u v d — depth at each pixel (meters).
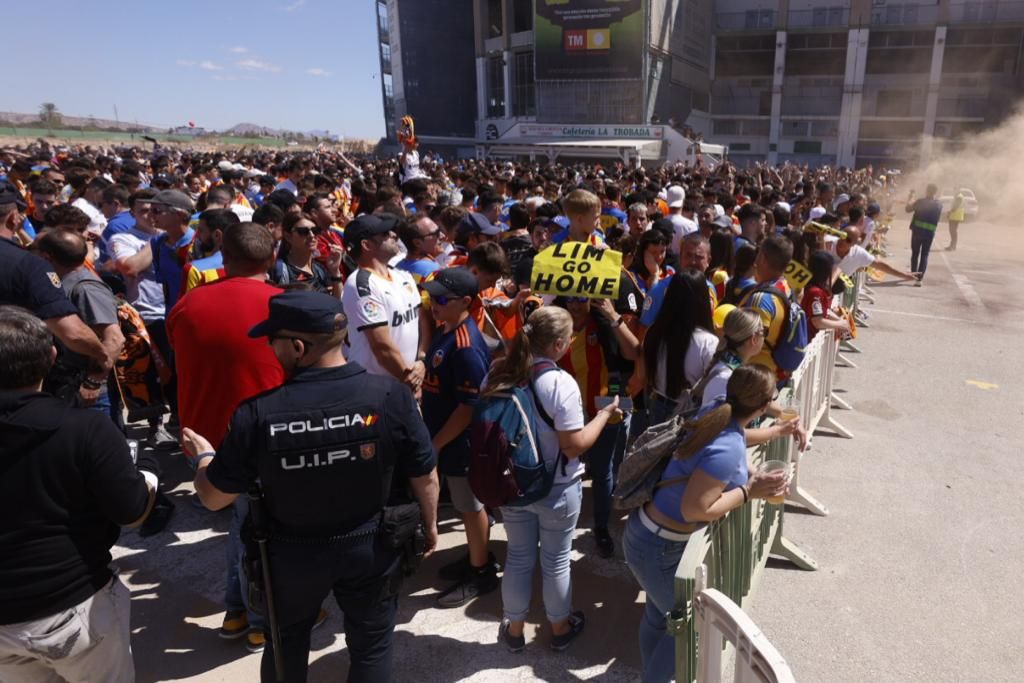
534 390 2.88
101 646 2.21
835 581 3.88
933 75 44.97
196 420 3.05
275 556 2.27
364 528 2.30
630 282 4.05
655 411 3.97
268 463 2.14
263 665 2.45
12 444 1.95
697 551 2.44
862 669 3.21
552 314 2.89
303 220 4.59
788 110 49.78
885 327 9.55
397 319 3.58
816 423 5.45
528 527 3.13
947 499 4.82
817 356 5.08
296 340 2.20
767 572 3.98
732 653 2.95
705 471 2.43
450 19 54.06
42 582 2.02
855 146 48.06
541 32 41.91
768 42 49.75
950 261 15.42
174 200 4.91
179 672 3.14
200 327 2.96
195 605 3.64
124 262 5.23
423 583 3.85
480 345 3.48
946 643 3.39
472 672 3.16
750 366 2.48
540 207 6.90
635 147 37.97
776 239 4.16
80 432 2.04
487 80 51.00
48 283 3.14
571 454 2.91
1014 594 3.78
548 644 3.35
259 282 3.13
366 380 2.29
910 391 7.02
